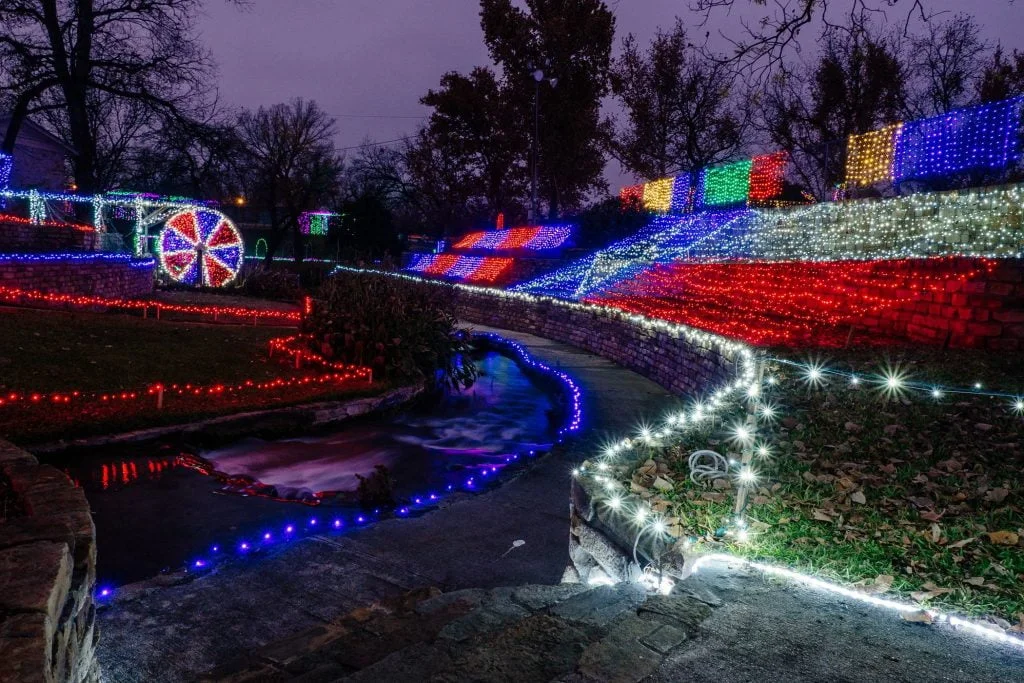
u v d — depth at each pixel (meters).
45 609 2.64
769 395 8.52
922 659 3.23
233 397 12.05
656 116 31.42
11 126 32.09
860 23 7.17
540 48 39.06
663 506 5.25
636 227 28.02
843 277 13.09
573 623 3.69
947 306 10.26
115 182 44.19
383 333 15.16
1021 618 3.56
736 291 17.11
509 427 12.79
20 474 4.57
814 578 4.07
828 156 21.84
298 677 3.68
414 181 53.22
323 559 6.40
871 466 6.23
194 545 6.82
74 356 13.03
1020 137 12.66
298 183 53.34
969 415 7.15
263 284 35.50
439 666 3.38
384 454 10.58
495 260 34.12
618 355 18.59
